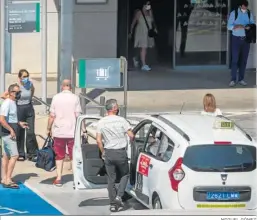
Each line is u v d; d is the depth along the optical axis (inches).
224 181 760.3
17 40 1679.4
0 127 959.0
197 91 1501.0
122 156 832.9
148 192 810.8
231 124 802.2
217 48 1763.0
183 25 1744.6
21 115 1064.8
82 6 1651.1
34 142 1088.2
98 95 1464.1
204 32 1754.4
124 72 1135.6
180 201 756.0
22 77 1056.8
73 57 1654.8
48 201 917.8
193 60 1758.1
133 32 1708.9
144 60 1716.3
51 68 1689.2
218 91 1502.2
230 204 761.6
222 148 770.2
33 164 1088.8
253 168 771.4
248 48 1539.1
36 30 1218.6
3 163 968.9
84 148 916.0
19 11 1214.9
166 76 1663.4
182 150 762.2
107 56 1674.5
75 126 930.7
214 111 933.2
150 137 844.6
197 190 757.3
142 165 834.2
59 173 978.1
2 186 975.0
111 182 845.8
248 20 1521.9
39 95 1472.7
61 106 962.7
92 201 920.9
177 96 1453.0
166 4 1731.1
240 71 1552.7
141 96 1453.0
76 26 1653.5
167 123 825.5
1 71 1080.8
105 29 1668.3
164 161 784.9
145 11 1704.0
